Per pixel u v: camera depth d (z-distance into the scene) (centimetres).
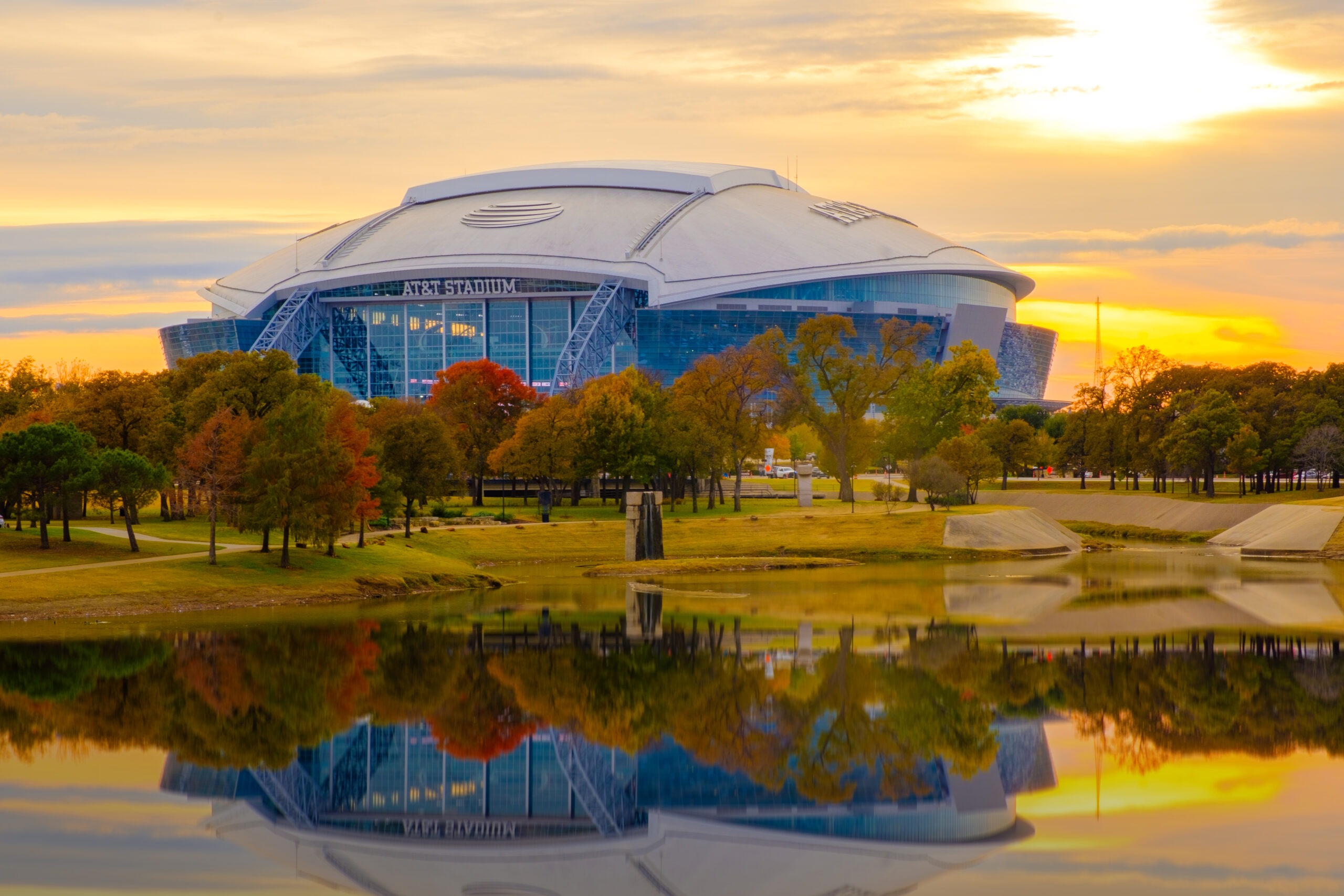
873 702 5172
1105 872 3194
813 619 7412
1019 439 16900
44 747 4494
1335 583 8994
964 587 8981
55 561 8294
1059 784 3969
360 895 3161
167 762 4338
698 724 4881
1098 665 5850
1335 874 3134
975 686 5431
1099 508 15488
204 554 8869
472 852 3519
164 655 6191
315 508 8581
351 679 5697
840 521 12200
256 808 3841
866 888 3206
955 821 3716
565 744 4631
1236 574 9719
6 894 3062
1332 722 4728
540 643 6625
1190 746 4400
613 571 10225
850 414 14625
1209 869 3192
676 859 3494
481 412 14488
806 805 3919
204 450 8619
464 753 4512
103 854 3381
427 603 8300
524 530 11881
